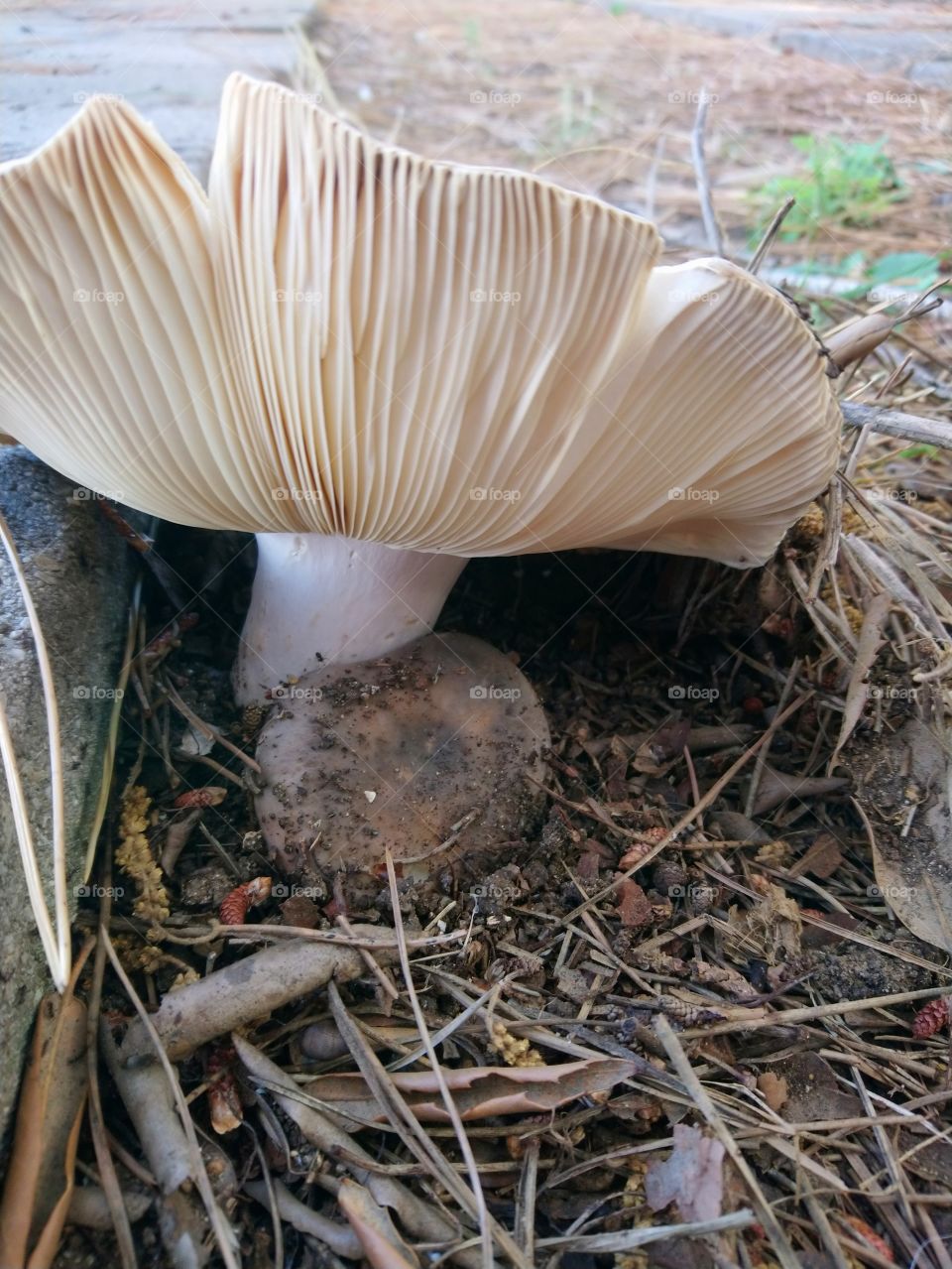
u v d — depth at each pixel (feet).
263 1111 0.35
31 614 0.40
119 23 1.30
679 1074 0.36
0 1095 0.32
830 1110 0.38
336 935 0.39
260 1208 0.34
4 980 0.33
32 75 1.03
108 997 0.38
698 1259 0.32
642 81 1.48
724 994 0.40
